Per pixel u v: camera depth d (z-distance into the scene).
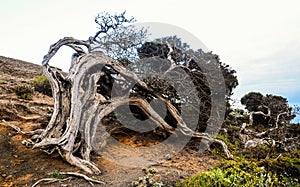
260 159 8.16
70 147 7.15
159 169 6.80
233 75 11.27
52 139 7.18
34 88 13.55
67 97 8.02
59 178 6.05
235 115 12.14
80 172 6.52
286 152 9.48
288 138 10.72
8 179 5.98
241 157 8.57
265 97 14.26
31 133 8.33
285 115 12.72
